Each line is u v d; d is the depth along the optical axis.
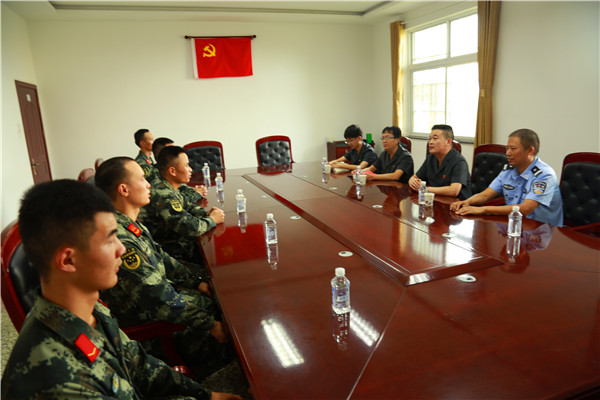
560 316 1.15
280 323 1.18
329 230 2.06
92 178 3.04
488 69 4.90
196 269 2.17
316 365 0.98
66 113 5.94
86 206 0.73
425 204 2.55
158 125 6.38
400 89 6.65
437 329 1.11
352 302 1.29
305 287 1.42
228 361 1.75
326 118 7.24
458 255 1.64
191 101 6.45
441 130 2.97
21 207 0.72
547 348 1.00
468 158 5.60
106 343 0.85
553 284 1.36
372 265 1.60
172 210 2.16
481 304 1.24
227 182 3.79
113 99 6.11
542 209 2.32
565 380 0.89
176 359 1.55
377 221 2.20
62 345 0.72
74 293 0.77
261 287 1.44
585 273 1.44
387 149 3.75
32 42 5.62
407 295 1.32
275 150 5.38
